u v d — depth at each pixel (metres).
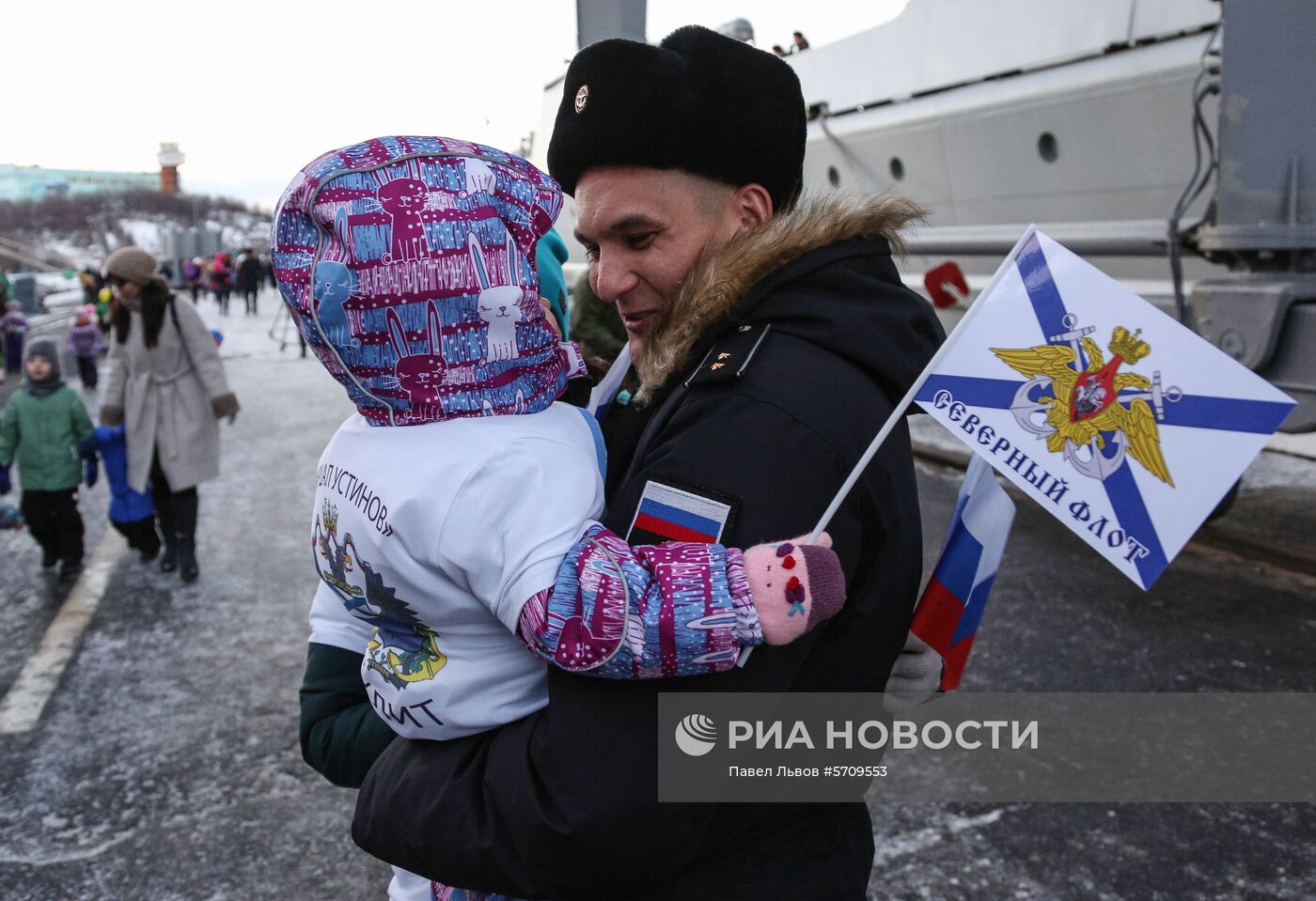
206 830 3.16
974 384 0.99
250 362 16.80
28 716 3.92
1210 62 5.06
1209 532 5.62
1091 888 2.73
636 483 1.02
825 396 1.01
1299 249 4.12
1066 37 5.85
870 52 7.40
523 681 1.02
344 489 1.05
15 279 31.55
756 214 1.24
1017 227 6.06
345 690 1.21
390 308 0.96
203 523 6.69
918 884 2.77
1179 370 0.92
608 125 1.17
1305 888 2.70
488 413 1.01
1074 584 4.92
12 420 5.52
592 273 1.31
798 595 0.90
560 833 0.91
